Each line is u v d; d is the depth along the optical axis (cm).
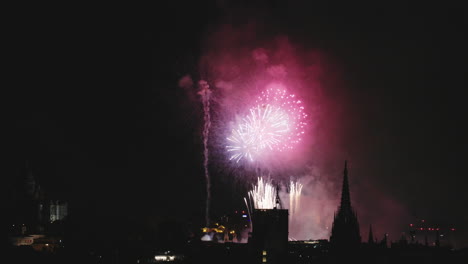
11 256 19888
